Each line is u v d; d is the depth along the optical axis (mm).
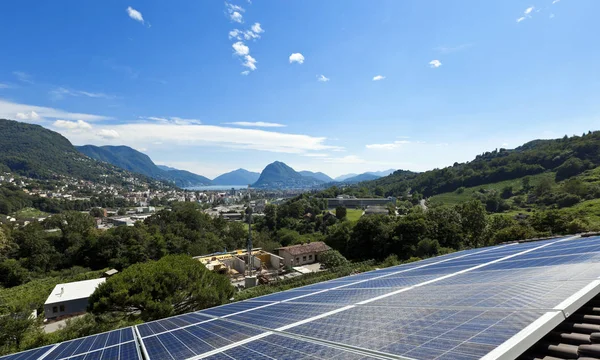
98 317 26094
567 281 7004
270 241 98000
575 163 149500
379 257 61938
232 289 33156
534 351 5488
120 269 78500
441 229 60188
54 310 42219
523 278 8547
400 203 195125
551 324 4844
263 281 50469
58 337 25500
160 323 12438
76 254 87562
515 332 4621
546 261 11016
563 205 107750
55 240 92188
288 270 59719
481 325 5297
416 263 21109
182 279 27406
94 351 8781
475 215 61469
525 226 51438
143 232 93562
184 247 90625
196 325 10742
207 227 116500
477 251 22484
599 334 5199
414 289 10422
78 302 43531
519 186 165875
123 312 27406
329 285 16453
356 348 5391
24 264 81375
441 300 7840
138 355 7754
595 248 11625
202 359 6633
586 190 108625
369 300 9805
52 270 83438
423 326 5938
